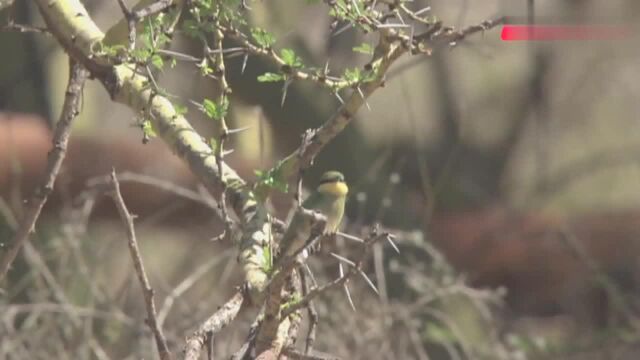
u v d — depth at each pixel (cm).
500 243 1368
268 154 1149
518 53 1628
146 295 461
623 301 1209
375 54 453
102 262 1045
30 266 988
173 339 914
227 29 470
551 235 1351
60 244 988
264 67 1108
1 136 1179
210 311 968
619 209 1573
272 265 450
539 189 1619
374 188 1223
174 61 495
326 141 460
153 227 1150
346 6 438
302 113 1166
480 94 1645
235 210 502
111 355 938
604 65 1650
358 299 980
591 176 1681
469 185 1512
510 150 1652
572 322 1333
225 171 514
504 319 1286
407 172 1411
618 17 1209
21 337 918
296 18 1240
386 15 445
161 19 478
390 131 1470
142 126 490
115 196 456
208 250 1155
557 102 1689
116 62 479
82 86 552
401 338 981
